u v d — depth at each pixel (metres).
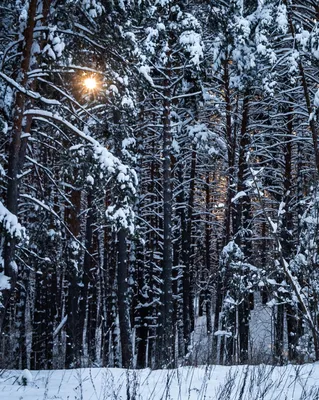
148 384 6.04
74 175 9.73
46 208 9.71
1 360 8.08
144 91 10.77
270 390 6.00
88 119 11.62
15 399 5.26
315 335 9.59
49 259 10.49
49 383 6.25
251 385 5.49
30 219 13.55
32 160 9.65
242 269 12.84
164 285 13.80
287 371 7.39
